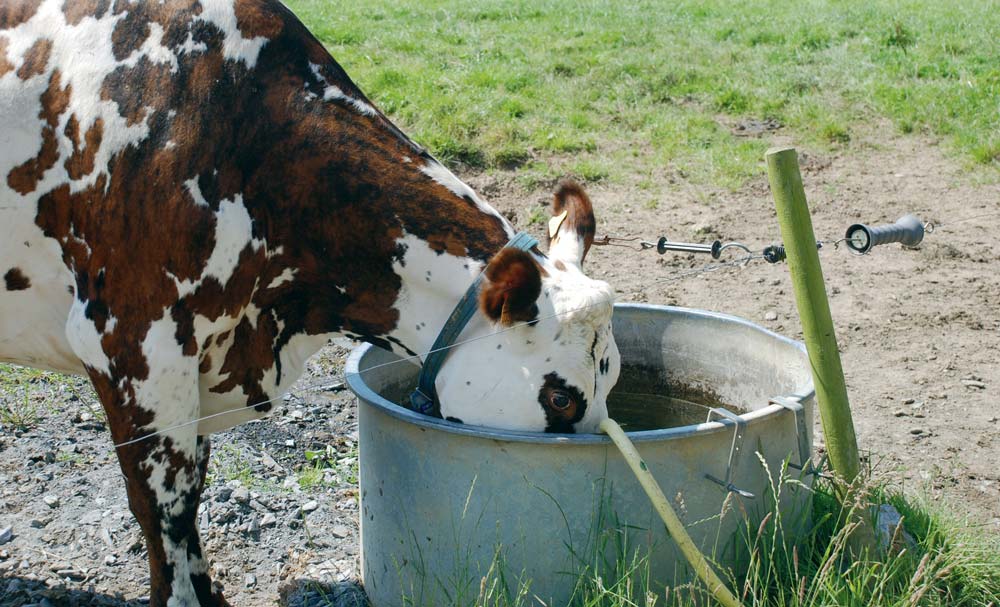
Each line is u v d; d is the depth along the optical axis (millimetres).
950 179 7023
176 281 2904
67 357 3170
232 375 3123
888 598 2980
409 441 3004
